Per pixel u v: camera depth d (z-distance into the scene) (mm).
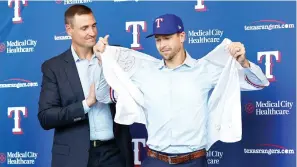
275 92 3492
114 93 2855
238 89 2662
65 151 2916
